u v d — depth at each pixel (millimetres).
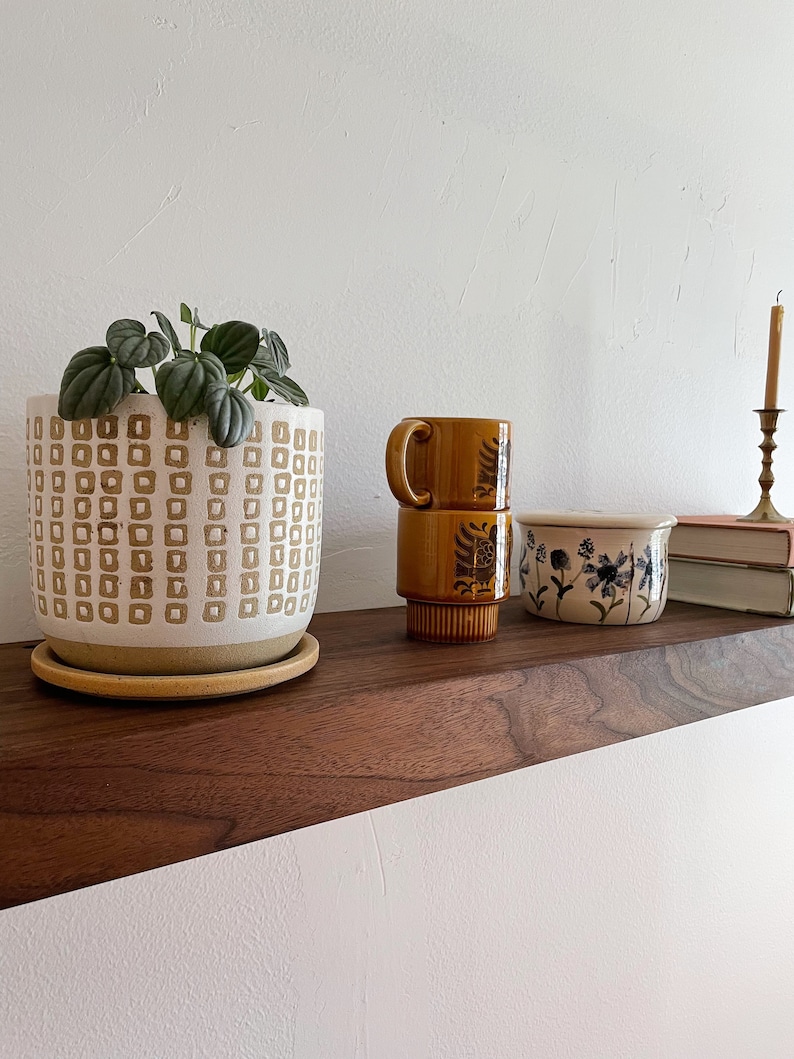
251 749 336
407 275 609
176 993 543
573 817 736
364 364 590
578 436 733
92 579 337
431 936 654
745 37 839
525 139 674
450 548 478
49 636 364
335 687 380
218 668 357
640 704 488
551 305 702
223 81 517
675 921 828
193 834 320
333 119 565
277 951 580
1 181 446
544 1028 732
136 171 488
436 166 620
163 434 327
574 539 571
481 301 654
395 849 627
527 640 513
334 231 569
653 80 764
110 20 475
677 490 820
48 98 458
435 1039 664
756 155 865
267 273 541
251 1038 575
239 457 339
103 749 298
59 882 290
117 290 484
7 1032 489
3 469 453
